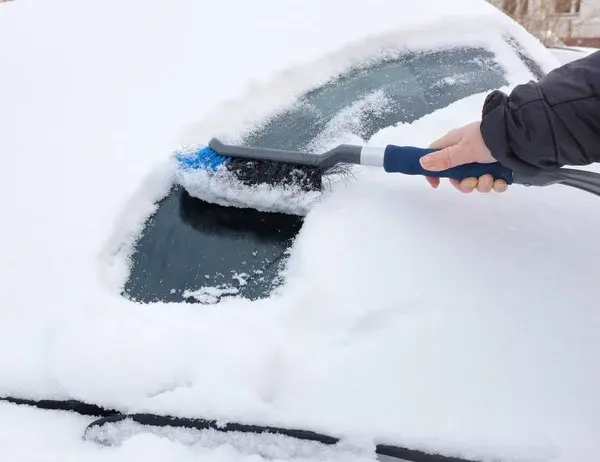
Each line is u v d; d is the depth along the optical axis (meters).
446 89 1.45
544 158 0.92
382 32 1.56
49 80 1.46
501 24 1.80
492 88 1.47
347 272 0.97
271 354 0.88
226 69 1.43
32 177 1.23
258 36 1.53
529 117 0.88
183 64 1.46
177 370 0.88
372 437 0.82
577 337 0.89
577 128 0.87
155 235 1.14
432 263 0.98
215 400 0.85
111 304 0.99
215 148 1.17
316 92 1.42
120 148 1.26
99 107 1.37
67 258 1.06
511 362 0.87
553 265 0.98
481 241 1.02
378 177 1.16
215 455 0.84
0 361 0.95
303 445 0.84
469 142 0.98
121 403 0.88
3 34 1.64
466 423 0.82
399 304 0.93
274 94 1.39
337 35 1.54
